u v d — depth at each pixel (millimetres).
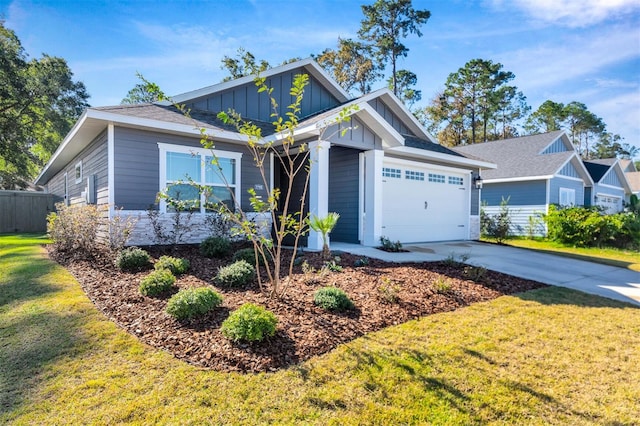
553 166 17047
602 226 13758
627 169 34062
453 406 2695
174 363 3143
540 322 4535
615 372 3285
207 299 4160
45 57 23828
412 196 11500
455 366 3271
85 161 10688
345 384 2918
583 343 3908
